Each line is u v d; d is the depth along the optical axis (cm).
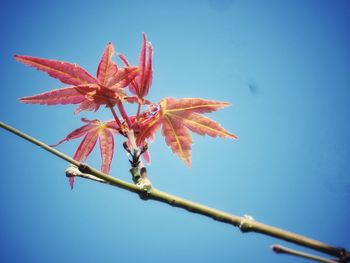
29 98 31
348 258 26
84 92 31
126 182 28
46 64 31
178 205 27
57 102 31
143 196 28
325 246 26
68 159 28
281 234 26
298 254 26
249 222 27
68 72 31
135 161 30
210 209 27
